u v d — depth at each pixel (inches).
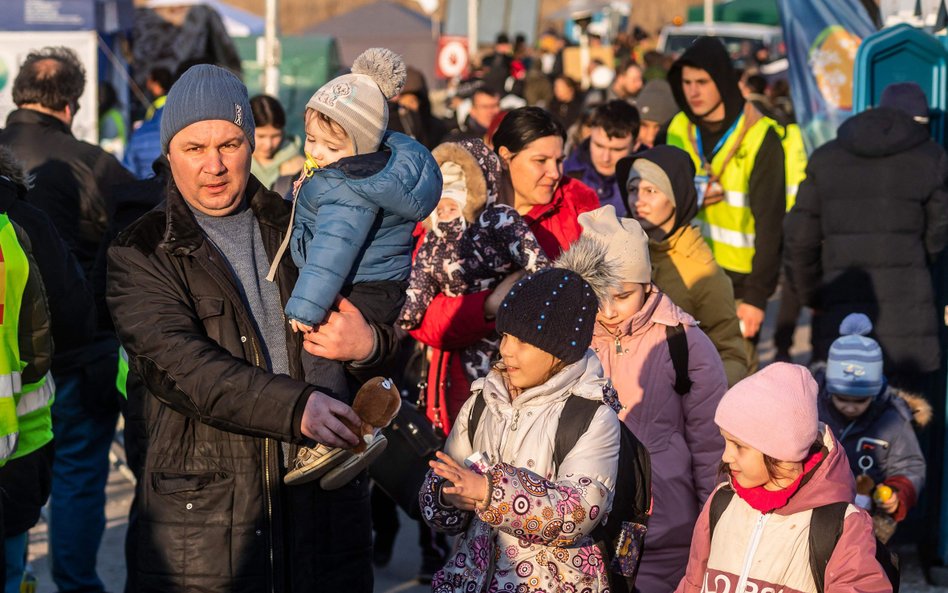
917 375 262.7
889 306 263.6
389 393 145.3
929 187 260.7
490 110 427.8
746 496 143.5
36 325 183.6
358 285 148.6
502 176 216.7
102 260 219.6
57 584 245.8
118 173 263.9
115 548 284.7
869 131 263.4
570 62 845.2
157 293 144.9
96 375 241.1
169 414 147.7
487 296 204.1
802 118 390.3
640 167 220.2
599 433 139.6
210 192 145.9
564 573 141.4
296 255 149.1
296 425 138.5
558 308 139.2
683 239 220.5
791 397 139.2
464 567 144.9
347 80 148.6
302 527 148.8
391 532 271.0
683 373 183.9
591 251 150.4
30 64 260.5
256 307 149.6
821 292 276.5
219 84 144.0
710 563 146.8
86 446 244.8
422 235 213.6
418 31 1152.2
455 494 135.5
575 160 312.2
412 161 147.6
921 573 267.4
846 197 266.1
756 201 278.4
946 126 274.1
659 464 183.3
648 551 183.9
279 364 149.5
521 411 142.4
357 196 143.2
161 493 146.4
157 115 329.7
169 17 656.4
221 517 145.6
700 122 283.9
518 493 133.0
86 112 463.8
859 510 140.4
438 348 210.7
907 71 275.3
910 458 222.8
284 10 2090.3
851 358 220.5
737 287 285.7
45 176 255.6
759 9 1092.5
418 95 441.1
